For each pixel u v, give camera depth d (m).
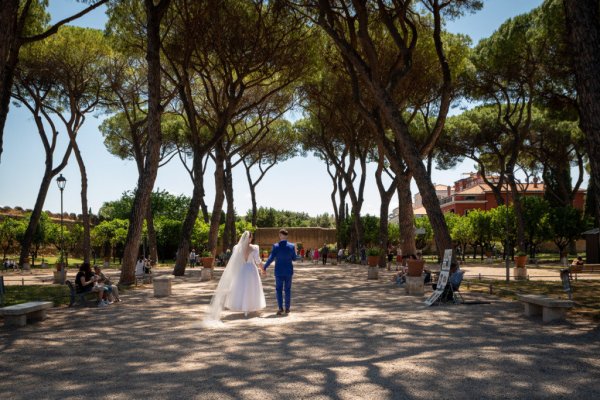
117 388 4.43
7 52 7.70
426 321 8.11
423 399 4.01
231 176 36.19
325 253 35.16
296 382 4.53
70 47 24.42
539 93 23.84
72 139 27.09
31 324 8.35
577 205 62.38
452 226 45.69
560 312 7.98
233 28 19.25
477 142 33.34
